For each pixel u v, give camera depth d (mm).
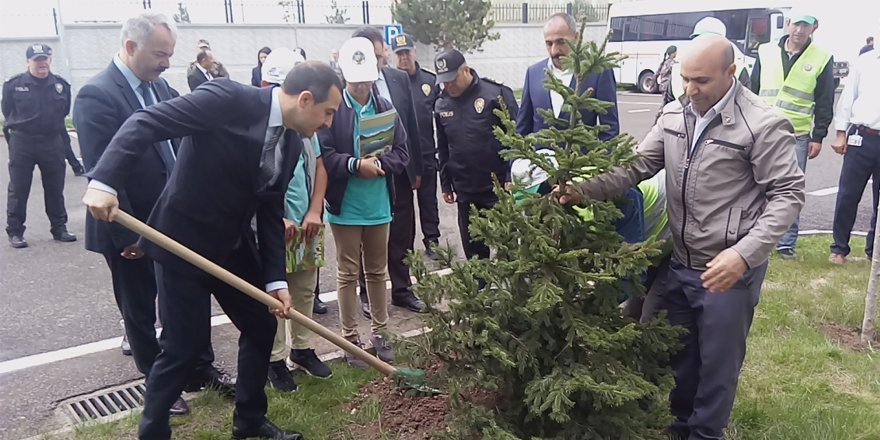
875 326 4309
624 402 2600
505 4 27016
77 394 3643
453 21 22141
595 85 3801
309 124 2693
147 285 3414
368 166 3621
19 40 17281
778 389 3559
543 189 2969
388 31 13680
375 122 3748
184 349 2875
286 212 3445
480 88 4383
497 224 2701
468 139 4402
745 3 19906
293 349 3762
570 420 2680
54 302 5129
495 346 2559
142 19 3145
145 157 3277
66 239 6918
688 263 2865
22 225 6766
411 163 4551
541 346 2686
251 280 3033
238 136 2631
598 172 2611
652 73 23703
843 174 5535
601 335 2561
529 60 27484
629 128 15266
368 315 4680
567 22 3826
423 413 3254
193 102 2545
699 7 21562
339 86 2701
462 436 2691
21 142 6551
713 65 2557
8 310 4953
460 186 4543
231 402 3514
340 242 3807
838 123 5559
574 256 2512
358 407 3398
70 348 4262
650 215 3160
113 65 3240
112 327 4629
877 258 4062
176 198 2742
